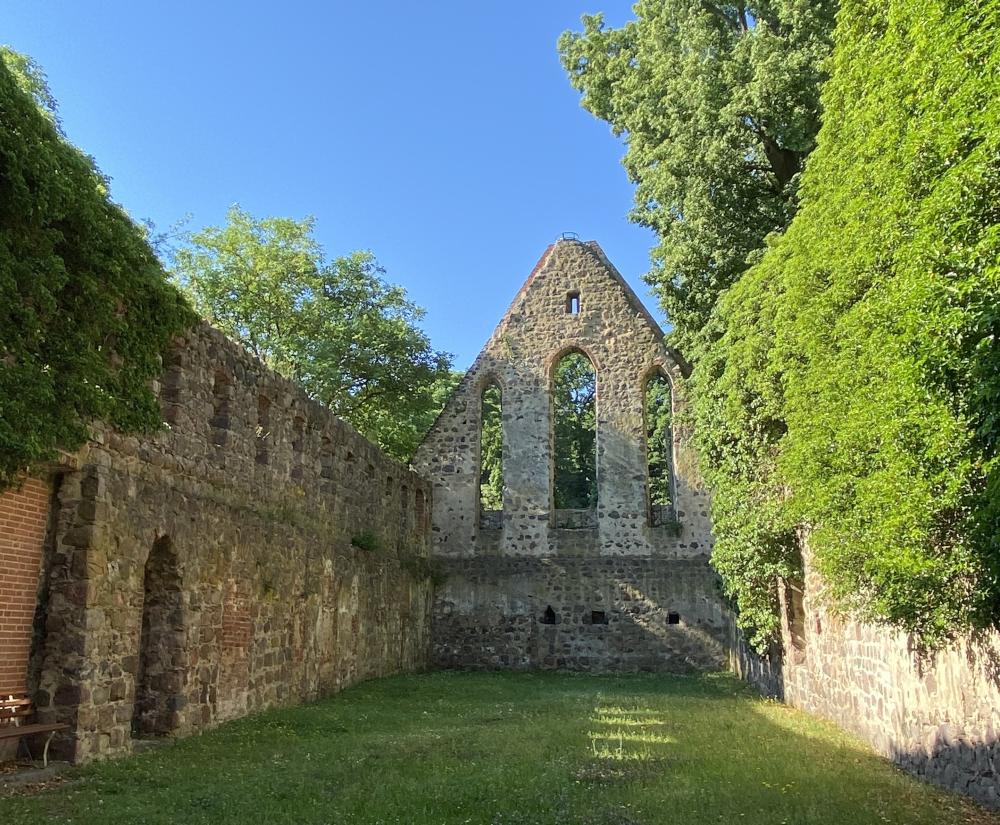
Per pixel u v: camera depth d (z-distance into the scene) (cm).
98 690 857
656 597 2209
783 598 1495
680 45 1841
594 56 2122
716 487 1645
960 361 599
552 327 2431
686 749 964
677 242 1861
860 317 780
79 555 850
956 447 614
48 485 860
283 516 1366
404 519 2127
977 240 584
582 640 2212
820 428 900
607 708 1386
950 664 785
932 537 677
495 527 2350
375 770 818
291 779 772
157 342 982
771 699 1595
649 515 2303
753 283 1297
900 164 703
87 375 849
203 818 623
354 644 1698
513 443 2373
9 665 805
